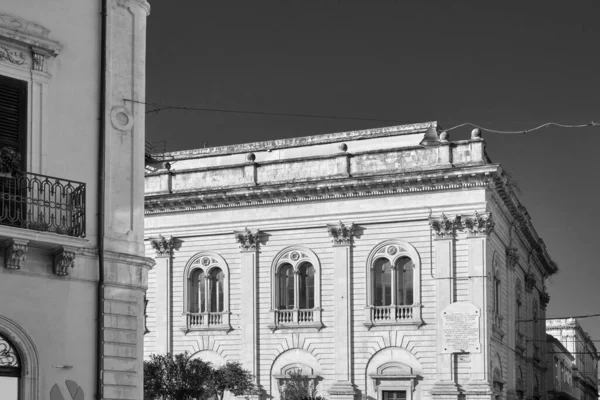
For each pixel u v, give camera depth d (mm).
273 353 46094
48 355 17422
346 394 44031
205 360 47281
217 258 47969
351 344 44688
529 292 58094
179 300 48406
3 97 17547
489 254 43875
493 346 44062
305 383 43562
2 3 17766
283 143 52594
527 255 58375
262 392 45906
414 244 44188
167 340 48188
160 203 48969
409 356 43562
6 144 17500
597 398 130250
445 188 43812
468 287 42875
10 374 16984
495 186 44375
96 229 18594
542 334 64500
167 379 37250
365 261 45000
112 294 18594
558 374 77812
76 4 19031
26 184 17281
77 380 17812
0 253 16828
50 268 17594
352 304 45000
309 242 46219
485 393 41719
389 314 44250
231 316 47250
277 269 46750
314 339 45438
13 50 17781
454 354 42719
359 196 45375
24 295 17172
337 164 46125
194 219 48656
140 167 19656
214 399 41969
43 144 17953
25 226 16969
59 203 17453
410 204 44438
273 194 46719
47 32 18297
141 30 20172
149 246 49500
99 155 18891
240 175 48062
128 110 19625
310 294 46188
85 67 18984
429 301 43531
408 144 49344
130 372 18672
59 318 17688
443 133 45000
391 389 43594
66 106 18516
